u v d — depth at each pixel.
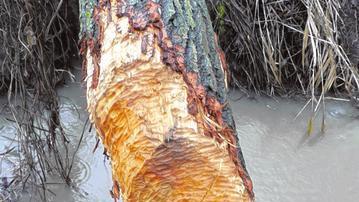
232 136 1.59
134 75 1.54
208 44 1.74
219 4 3.09
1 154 2.70
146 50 1.58
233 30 3.16
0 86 3.01
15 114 2.62
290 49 3.18
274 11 3.08
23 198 2.56
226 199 1.46
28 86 2.77
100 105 1.58
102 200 2.57
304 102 3.17
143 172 1.45
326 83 3.00
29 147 2.60
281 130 3.00
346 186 2.65
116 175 1.57
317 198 2.58
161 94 1.51
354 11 3.13
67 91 3.23
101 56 1.67
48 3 2.92
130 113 1.51
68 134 2.94
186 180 1.45
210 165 1.44
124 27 1.66
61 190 2.62
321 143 2.91
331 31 2.97
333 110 3.10
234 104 3.17
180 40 1.62
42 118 2.67
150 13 1.66
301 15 3.12
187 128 1.45
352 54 3.15
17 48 2.54
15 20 2.62
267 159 2.80
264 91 3.21
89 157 2.80
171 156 1.44
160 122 1.47
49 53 2.81
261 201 2.55
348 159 2.80
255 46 3.13
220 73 1.70
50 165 2.71
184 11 1.71
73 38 3.27
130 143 1.49
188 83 1.54
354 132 2.97
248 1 3.11
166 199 1.47
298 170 2.74
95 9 1.80
